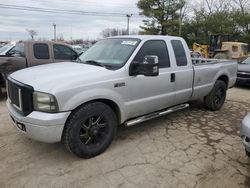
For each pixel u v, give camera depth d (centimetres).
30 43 729
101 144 376
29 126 321
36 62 735
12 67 689
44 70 376
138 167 347
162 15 3703
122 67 387
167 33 3734
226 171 342
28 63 720
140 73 389
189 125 512
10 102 384
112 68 386
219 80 614
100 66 393
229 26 3669
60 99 317
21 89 327
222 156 383
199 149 405
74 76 344
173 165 354
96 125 367
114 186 306
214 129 493
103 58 425
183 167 349
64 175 326
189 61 507
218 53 2123
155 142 427
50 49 765
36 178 318
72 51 827
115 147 404
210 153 392
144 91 416
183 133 469
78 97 331
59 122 319
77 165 349
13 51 791
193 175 331
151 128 490
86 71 363
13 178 317
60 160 361
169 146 412
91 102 357
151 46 437
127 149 398
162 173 334
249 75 932
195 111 609
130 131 472
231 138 452
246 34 3516
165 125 509
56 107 316
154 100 438
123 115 396
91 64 408
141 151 393
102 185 307
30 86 323
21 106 330
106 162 358
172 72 462
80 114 340
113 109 396
